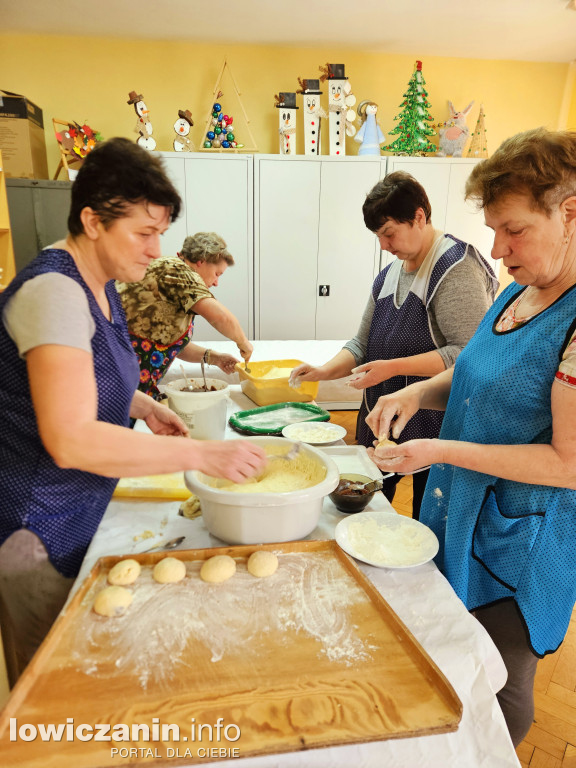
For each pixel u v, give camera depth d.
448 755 0.60
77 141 3.95
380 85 4.50
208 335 4.47
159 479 1.24
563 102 4.75
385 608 0.77
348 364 1.86
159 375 1.88
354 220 4.29
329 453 1.41
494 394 0.96
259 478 1.12
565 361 0.82
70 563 0.97
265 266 4.32
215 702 0.62
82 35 4.04
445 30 3.94
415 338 1.63
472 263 1.52
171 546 0.98
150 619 0.76
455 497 1.02
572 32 3.96
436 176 4.26
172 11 3.59
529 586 0.94
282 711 0.61
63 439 0.74
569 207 0.81
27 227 3.74
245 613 0.78
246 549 0.92
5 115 3.64
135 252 0.85
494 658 0.77
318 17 3.70
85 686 0.64
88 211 0.81
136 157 0.78
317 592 0.83
